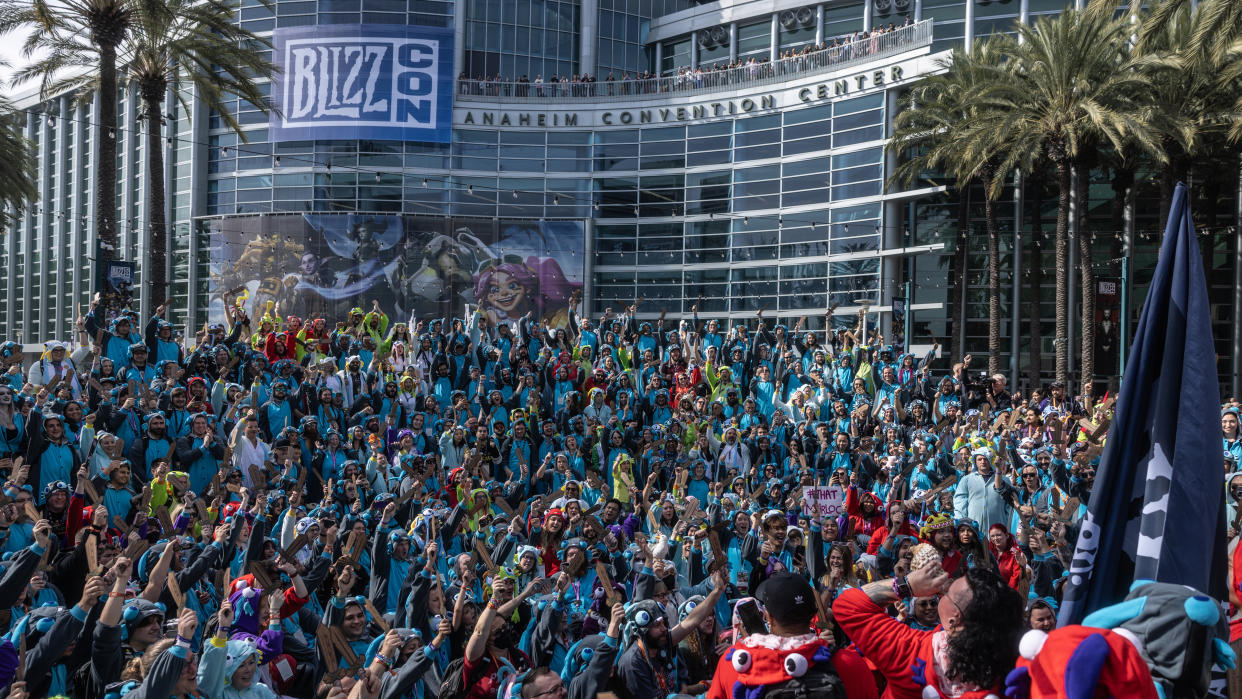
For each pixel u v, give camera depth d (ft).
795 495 45.57
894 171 134.51
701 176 153.38
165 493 38.04
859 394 72.08
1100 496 14.80
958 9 137.28
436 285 152.66
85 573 28.68
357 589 37.27
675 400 71.05
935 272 136.36
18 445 42.29
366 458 52.24
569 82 159.12
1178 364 14.78
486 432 55.47
